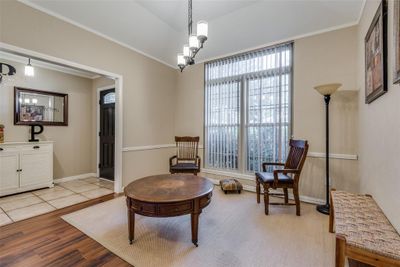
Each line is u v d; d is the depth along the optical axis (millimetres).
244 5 2801
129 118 3496
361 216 1497
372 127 1942
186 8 2840
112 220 2350
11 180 3180
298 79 3057
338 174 2775
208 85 4012
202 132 4098
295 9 2709
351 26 2674
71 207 2736
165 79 4234
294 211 2631
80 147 4453
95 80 4609
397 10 1260
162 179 2328
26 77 3652
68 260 1645
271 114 3295
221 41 3494
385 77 1523
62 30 2586
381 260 1097
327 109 2590
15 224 2242
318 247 1824
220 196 3211
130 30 3154
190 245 1861
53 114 4012
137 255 1712
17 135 3527
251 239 1962
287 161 2891
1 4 2094
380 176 1680
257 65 3432
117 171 3336
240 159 3627
